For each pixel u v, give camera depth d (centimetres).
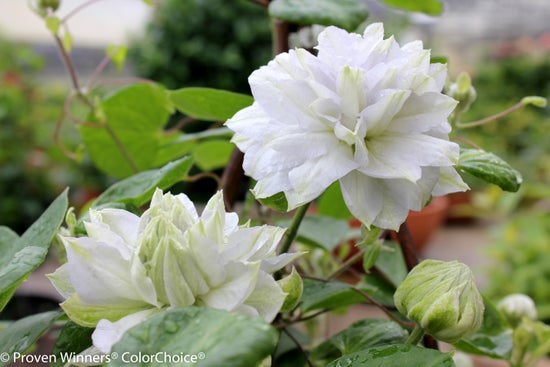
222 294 33
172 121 166
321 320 68
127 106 68
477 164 43
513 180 43
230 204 55
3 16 274
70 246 33
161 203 35
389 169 35
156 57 185
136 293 33
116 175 73
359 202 35
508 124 238
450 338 37
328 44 37
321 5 50
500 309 59
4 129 178
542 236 149
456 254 158
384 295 56
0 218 175
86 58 269
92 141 70
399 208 36
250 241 33
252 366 28
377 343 47
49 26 63
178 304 33
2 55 195
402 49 38
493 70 281
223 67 187
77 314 34
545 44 294
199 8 184
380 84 35
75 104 120
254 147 36
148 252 33
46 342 71
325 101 35
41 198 182
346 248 64
